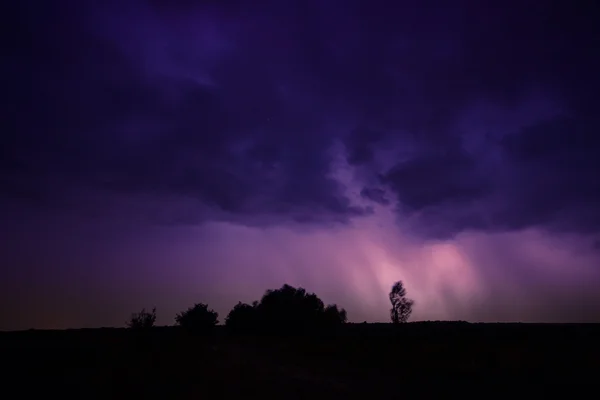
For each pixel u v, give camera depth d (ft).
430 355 80.74
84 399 41.98
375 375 64.34
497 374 60.34
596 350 73.41
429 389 52.47
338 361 85.76
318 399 46.47
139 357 68.80
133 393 44.16
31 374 55.57
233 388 50.67
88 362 66.23
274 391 50.24
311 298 196.65
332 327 190.29
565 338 100.68
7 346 90.89
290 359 90.02
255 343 141.69
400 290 159.94
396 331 146.10
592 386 49.39
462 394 49.24
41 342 103.60
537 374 58.54
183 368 62.64
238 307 196.13
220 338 164.35
